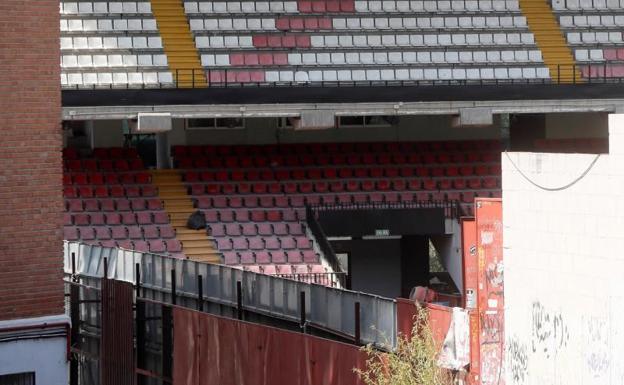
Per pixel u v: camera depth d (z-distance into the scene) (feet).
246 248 129.59
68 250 114.73
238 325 83.15
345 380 72.90
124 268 105.81
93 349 102.01
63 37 138.41
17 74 77.05
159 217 131.85
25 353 77.46
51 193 78.23
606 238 61.93
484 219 72.28
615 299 61.11
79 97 125.90
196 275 97.71
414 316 73.92
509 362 70.18
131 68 138.41
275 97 131.64
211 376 86.12
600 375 62.23
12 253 77.20
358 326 76.89
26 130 77.36
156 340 94.43
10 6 76.59
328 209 134.41
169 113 128.57
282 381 78.74
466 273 74.33
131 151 140.56
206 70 141.08
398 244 143.43
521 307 68.95
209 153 143.54
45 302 78.28
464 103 135.85
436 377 68.03
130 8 142.51
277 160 143.64
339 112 132.98
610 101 139.13
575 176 64.18
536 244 67.51
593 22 155.22
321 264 128.06
